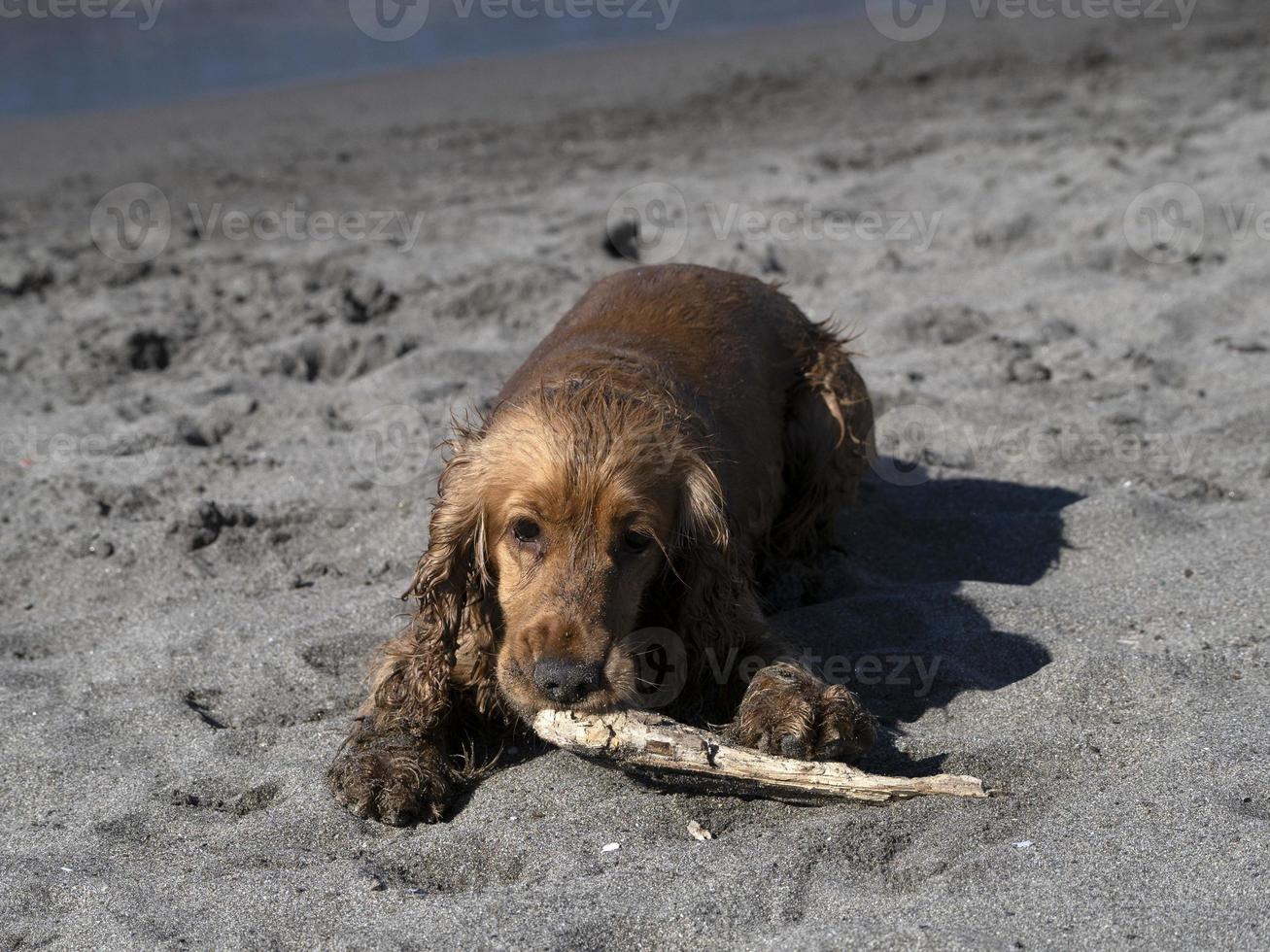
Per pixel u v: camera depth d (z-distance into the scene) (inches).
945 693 74.9
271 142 199.9
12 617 82.7
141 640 80.0
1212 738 70.6
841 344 85.3
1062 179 147.0
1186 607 78.8
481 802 71.3
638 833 69.2
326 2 330.6
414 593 72.3
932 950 63.3
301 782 72.0
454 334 113.3
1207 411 95.8
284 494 90.1
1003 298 116.1
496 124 205.0
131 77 262.2
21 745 74.1
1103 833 67.0
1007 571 83.7
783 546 83.7
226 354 109.2
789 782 68.9
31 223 155.3
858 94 211.3
